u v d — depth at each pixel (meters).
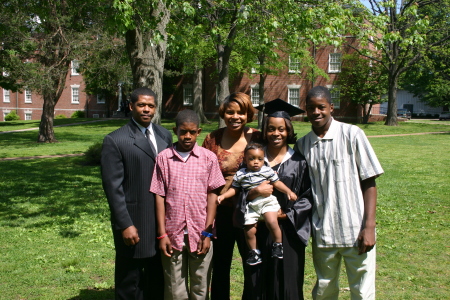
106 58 17.25
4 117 46.72
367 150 3.01
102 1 8.87
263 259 3.30
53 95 19.61
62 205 7.93
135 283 3.34
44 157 14.69
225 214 3.63
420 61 28.02
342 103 32.50
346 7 11.69
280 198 3.29
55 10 14.65
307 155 3.24
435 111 53.16
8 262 5.02
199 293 3.32
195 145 3.33
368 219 3.00
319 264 3.23
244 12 10.43
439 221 6.65
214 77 36.66
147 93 3.36
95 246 5.63
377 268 4.79
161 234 3.22
